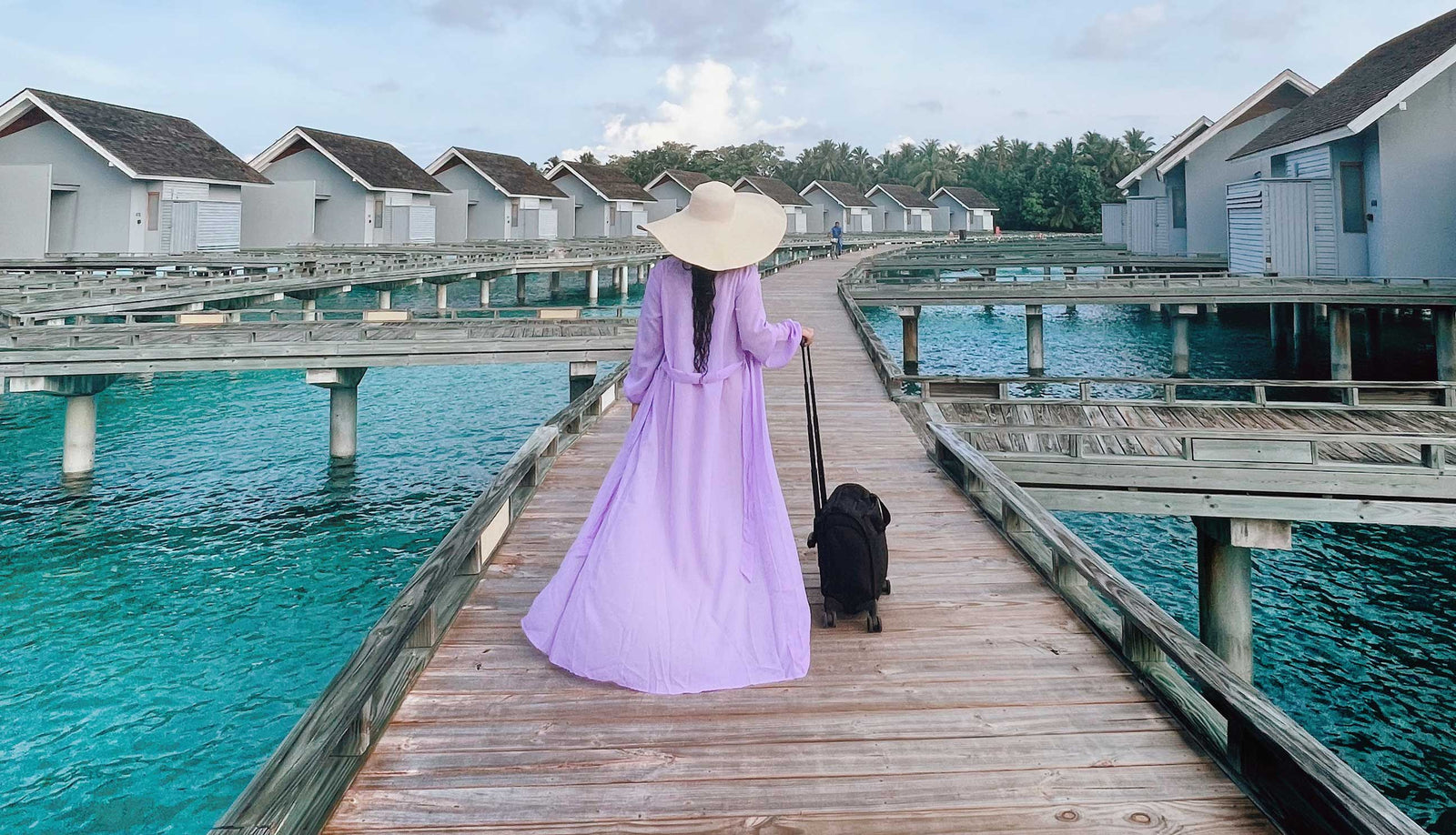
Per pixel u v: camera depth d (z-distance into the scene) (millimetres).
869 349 12070
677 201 55781
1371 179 16812
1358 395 9695
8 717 6539
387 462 13453
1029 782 2262
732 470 2754
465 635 3170
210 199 27922
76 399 12312
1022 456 7469
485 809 2152
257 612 8414
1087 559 3082
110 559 9648
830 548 3143
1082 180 75562
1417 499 6965
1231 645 7223
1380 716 6707
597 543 2811
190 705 6738
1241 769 2221
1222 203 25609
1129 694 2732
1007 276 46406
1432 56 15250
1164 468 7285
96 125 24969
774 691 2736
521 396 18750
